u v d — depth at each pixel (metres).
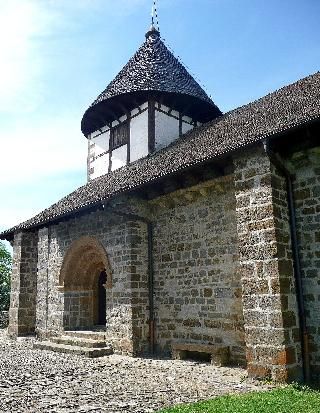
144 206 9.98
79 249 11.41
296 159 7.09
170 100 13.19
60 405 5.09
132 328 9.22
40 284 12.76
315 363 6.41
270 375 6.20
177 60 14.82
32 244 14.39
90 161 14.87
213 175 8.37
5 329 17.48
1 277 26.94
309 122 5.82
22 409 4.93
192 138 11.05
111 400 5.34
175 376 6.86
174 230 9.39
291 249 6.81
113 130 14.08
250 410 4.56
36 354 9.77
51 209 13.25
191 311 8.73
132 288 9.42
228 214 8.30
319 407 4.67
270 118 8.06
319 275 6.59
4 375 7.14
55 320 11.81
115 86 13.43
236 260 8.02
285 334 6.16
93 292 12.18
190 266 8.90
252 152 6.99
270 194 6.64
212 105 13.52
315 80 9.51
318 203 6.76
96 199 9.56
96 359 8.77
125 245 9.77
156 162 10.44
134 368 7.64
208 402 4.98
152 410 4.82
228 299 8.05
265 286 6.46
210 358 8.20
